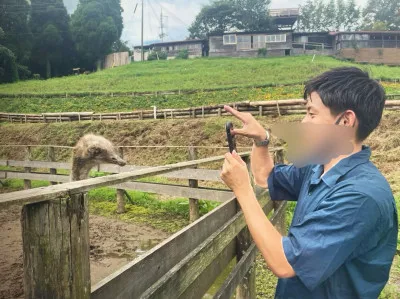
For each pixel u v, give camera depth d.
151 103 24.77
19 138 20.50
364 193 1.12
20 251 4.82
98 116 20.17
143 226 6.22
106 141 4.23
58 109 26.38
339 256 1.10
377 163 10.26
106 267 4.45
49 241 1.13
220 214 2.63
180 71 37.34
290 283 1.35
